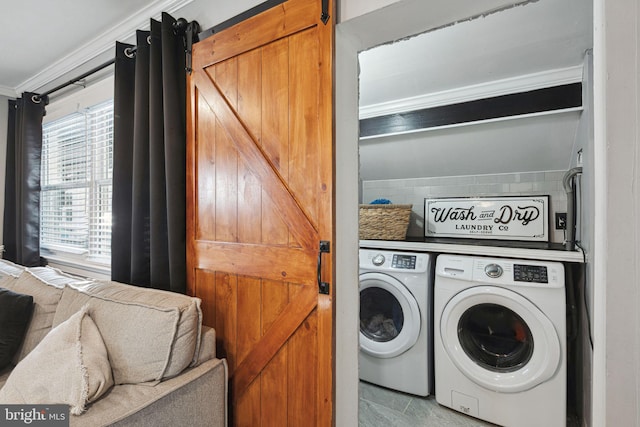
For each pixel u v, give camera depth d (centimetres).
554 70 185
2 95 298
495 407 180
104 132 243
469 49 164
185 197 163
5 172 300
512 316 181
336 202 118
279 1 132
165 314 125
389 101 239
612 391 67
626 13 66
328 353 117
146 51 180
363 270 227
